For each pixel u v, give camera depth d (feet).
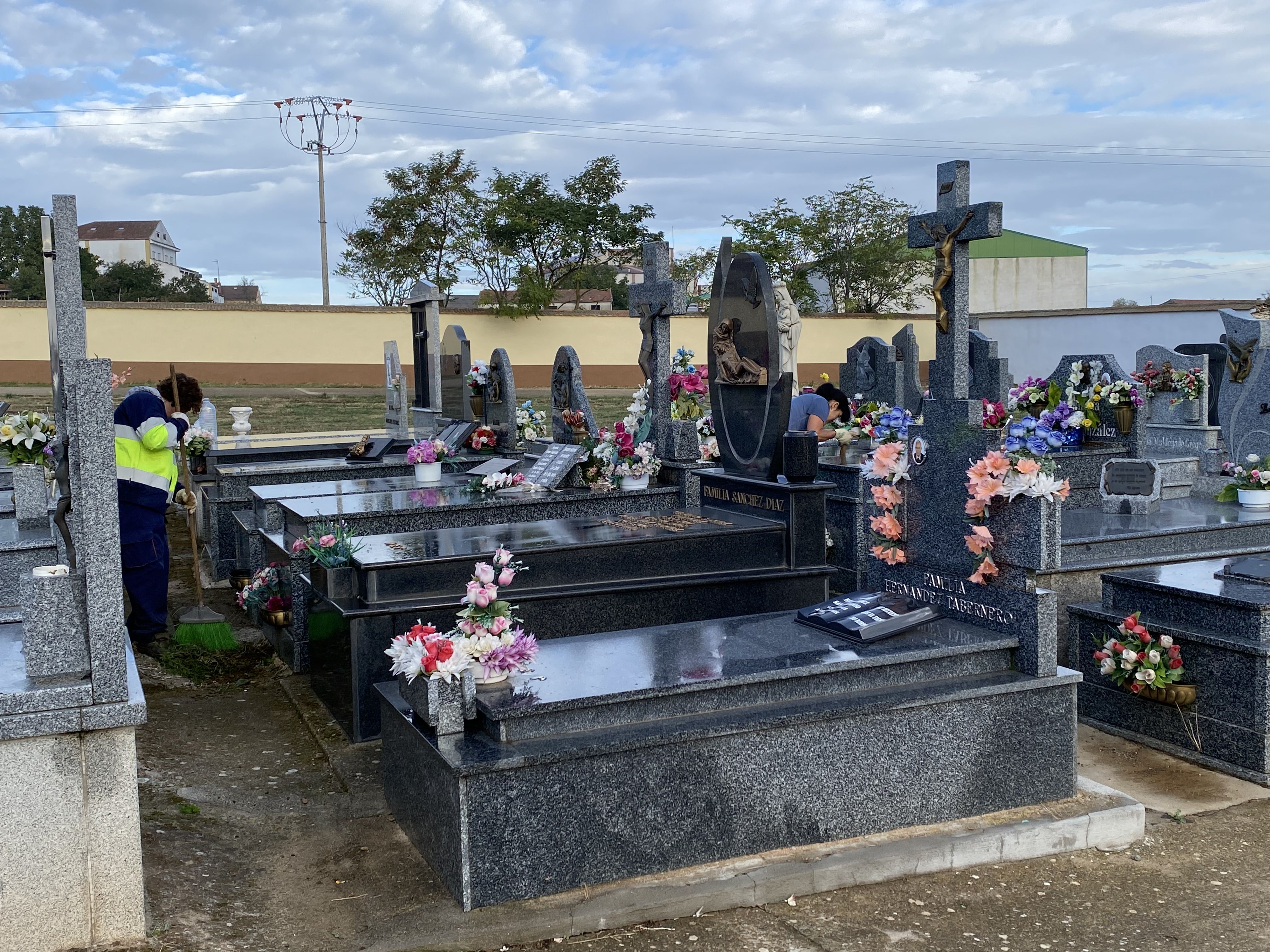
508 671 12.45
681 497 25.64
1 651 12.00
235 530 30.37
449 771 11.31
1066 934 11.37
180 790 14.84
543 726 11.85
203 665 21.70
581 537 20.06
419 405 47.75
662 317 26.96
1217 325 82.28
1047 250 129.18
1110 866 13.02
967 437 14.71
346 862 12.62
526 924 11.02
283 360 83.51
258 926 11.14
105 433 10.16
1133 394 29.78
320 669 19.31
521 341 91.86
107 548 10.21
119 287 170.91
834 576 27.20
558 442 30.71
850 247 114.21
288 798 14.97
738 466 23.63
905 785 13.14
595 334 93.91
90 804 10.29
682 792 12.03
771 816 12.48
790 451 21.11
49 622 10.48
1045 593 13.78
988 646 13.89
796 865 12.16
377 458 34.83
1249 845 13.62
